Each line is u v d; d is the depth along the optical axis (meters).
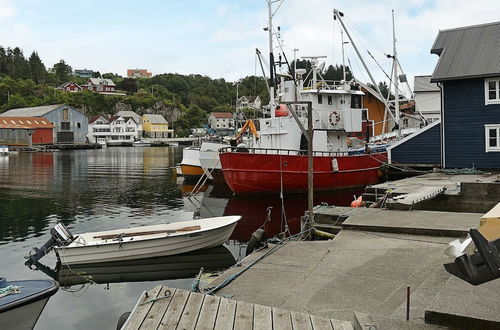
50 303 9.69
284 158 22.44
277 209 20.27
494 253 3.83
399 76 32.44
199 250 13.32
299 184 22.97
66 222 18.42
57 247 12.09
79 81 169.62
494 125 21.48
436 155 23.70
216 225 14.06
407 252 8.22
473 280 3.98
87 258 12.27
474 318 4.72
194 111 139.12
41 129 89.62
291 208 20.47
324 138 25.00
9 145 84.81
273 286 6.96
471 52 22.86
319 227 11.28
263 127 26.12
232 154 22.42
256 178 22.38
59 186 30.61
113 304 9.63
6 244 14.84
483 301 5.16
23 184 31.64
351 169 24.56
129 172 41.34
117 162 54.59
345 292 6.54
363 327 4.75
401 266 7.46
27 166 48.00
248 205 21.50
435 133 23.67
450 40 24.44
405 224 9.88
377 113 44.69
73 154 72.44
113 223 18.20
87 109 126.81
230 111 147.25
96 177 36.81
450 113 22.55
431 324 4.91
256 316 5.05
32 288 7.93
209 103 151.12
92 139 114.12
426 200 12.98
